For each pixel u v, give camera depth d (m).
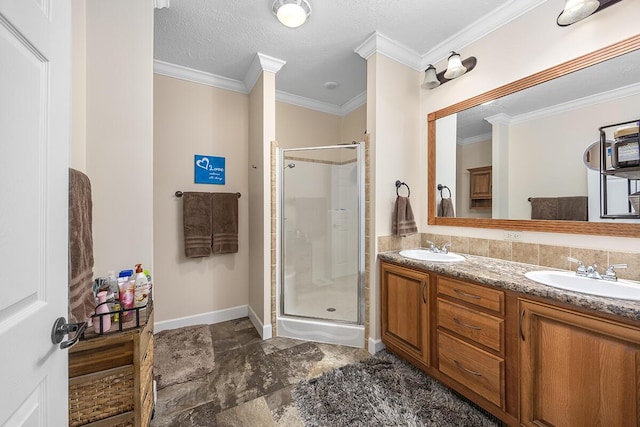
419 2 1.70
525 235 1.70
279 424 1.41
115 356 1.10
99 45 1.35
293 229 2.65
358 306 2.25
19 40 0.54
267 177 2.36
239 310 2.78
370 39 2.05
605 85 1.39
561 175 1.54
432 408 1.50
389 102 2.15
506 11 1.74
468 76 2.00
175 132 2.47
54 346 0.65
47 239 0.63
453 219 2.10
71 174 0.94
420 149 2.35
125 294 1.21
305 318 2.38
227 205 2.64
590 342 1.05
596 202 1.42
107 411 1.08
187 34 2.00
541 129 1.62
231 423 1.42
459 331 1.54
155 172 2.39
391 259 1.98
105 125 1.35
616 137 1.36
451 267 1.62
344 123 3.48
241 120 2.79
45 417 0.62
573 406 1.10
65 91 0.71
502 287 1.32
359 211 2.25
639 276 1.26
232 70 2.53
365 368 1.88
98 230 1.34
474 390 1.45
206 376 1.80
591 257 1.42
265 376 1.80
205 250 2.51
